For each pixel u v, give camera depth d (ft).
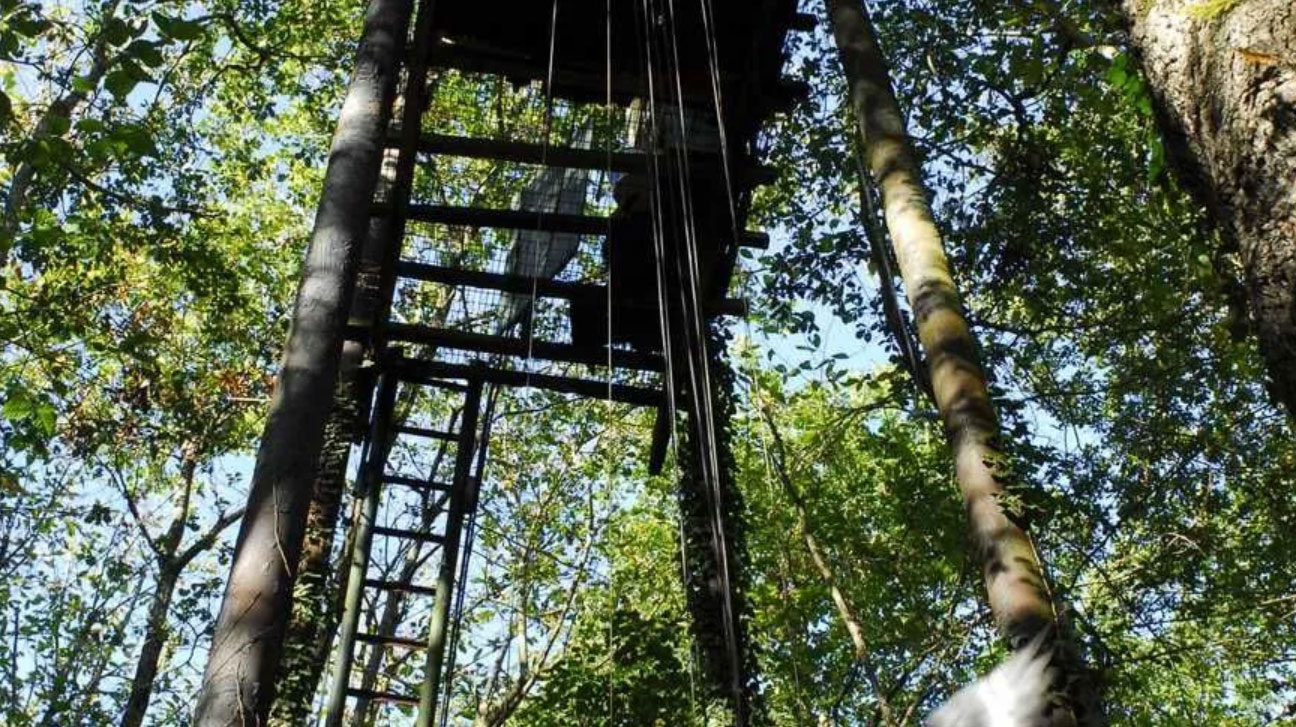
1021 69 42.24
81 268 50.19
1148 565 45.98
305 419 23.80
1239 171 8.79
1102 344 46.83
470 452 34.60
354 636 32.96
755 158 30.48
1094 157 45.37
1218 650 53.88
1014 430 41.86
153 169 53.72
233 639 21.59
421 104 29.27
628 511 69.72
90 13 43.57
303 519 23.09
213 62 58.85
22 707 65.36
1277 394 8.64
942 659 49.19
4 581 64.59
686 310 31.12
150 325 56.85
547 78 30.55
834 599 51.16
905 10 46.93
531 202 32.78
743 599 33.06
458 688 70.23
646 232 31.27
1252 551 48.19
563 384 34.19
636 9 28.94
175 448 64.28
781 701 56.44
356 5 64.08
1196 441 47.03
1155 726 59.41
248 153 65.77
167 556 65.00
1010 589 16.38
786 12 28.48
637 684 42.70
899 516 52.21
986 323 45.96
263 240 66.64
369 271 32.83
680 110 28.48
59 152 31.58
